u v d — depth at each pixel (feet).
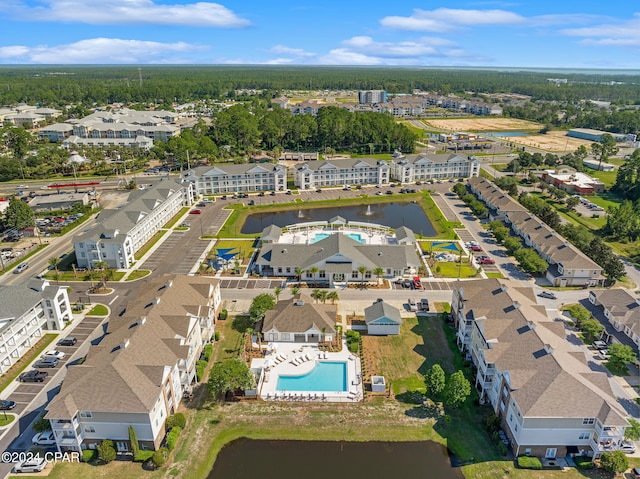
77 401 238.68
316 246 465.47
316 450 255.29
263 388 298.76
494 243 541.75
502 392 262.88
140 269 466.29
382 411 281.13
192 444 256.52
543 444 241.55
